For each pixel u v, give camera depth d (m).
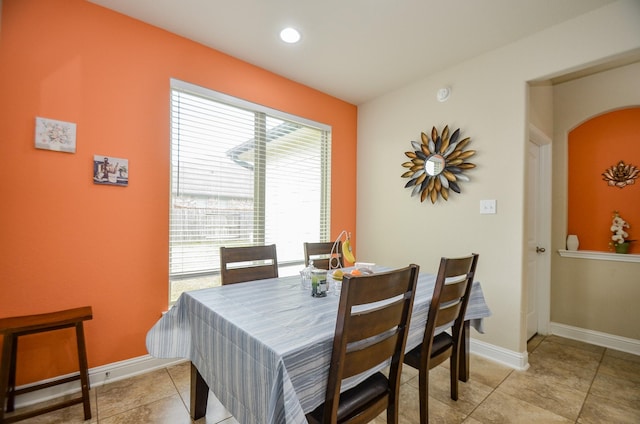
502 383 1.98
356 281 0.95
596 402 1.78
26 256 1.68
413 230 2.99
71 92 1.81
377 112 3.37
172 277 2.23
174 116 2.24
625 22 1.81
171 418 1.58
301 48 2.40
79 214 1.84
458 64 2.63
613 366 2.24
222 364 1.20
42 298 1.73
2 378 1.42
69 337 1.82
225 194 2.51
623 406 1.74
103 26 1.92
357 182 3.57
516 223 2.25
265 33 2.21
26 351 1.70
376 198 3.36
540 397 1.82
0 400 1.40
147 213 2.09
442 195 2.72
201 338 1.39
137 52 2.05
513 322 2.25
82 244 1.85
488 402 1.77
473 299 1.95
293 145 3.02
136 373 2.03
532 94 2.50
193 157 2.33
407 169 3.06
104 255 1.92
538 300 2.92
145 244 2.08
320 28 2.14
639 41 1.76
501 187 2.34
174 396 1.78
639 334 2.50
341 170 3.44
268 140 2.80
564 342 2.71
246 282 1.84
